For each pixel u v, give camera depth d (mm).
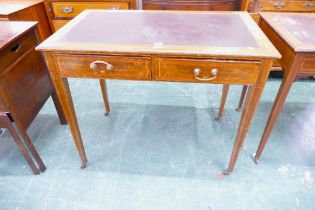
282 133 1601
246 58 889
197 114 1787
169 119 1743
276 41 1167
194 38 1003
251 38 1000
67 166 1398
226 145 1525
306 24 1192
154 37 1016
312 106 1851
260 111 1797
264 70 918
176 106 1874
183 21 1207
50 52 949
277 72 2227
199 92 2037
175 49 903
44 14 2084
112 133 1631
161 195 1241
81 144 1297
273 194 1234
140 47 920
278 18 1276
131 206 1194
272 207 1176
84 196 1242
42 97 1376
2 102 1038
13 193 1256
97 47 922
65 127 1680
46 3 2021
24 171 1374
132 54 923
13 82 1096
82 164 1374
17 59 1130
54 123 1713
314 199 1207
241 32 1064
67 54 949
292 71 1025
